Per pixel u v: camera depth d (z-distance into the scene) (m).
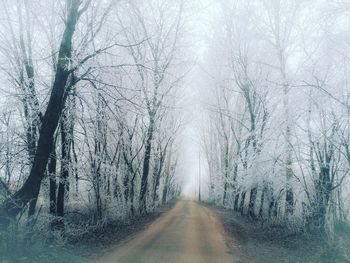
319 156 16.48
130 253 12.24
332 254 12.48
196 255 12.53
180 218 26.50
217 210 35.84
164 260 11.36
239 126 31.28
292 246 14.60
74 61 12.50
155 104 23.89
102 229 17.39
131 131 24.48
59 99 12.01
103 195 19.27
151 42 23.30
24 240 9.96
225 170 33.84
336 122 14.88
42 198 17.23
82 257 10.98
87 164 18.25
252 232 19.25
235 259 12.23
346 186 18.72
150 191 31.42
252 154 21.86
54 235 12.52
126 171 24.02
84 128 17.31
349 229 15.99
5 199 10.83
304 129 17.03
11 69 14.15
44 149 11.66
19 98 13.94
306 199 18.23
